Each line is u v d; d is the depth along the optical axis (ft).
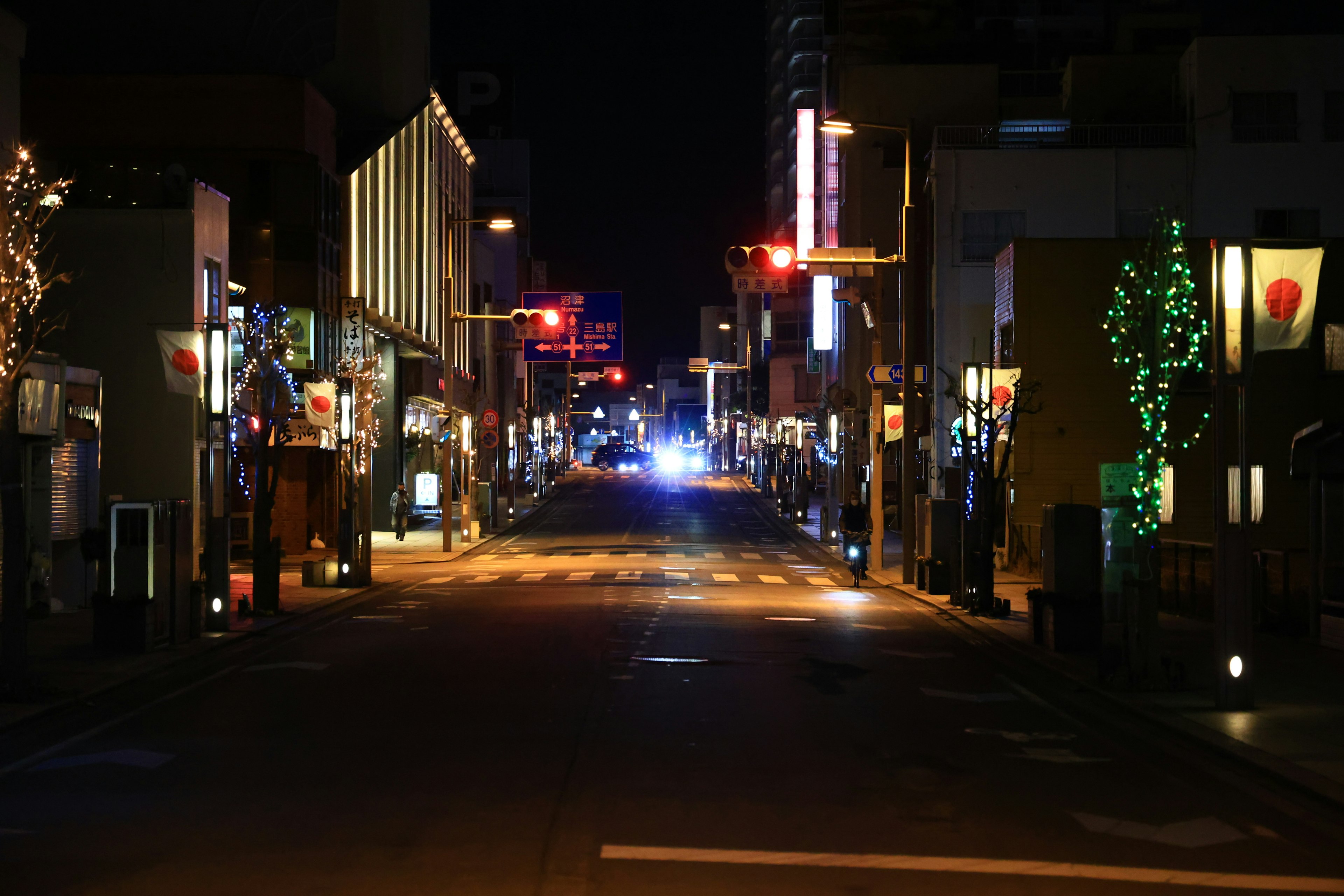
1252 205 158.51
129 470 87.10
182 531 57.11
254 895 21.38
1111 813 27.84
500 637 60.34
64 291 87.51
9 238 49.85
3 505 41.55
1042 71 190.90
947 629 67.31
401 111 165.99
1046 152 155.33
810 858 23.85
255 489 71.41
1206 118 158.92
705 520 187.01
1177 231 127.34
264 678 47.34
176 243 87.81
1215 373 41.19
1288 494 116.88
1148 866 23.77
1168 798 29.43
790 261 84.79
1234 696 40.75
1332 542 60.34
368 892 21.52
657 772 31.17
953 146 162.09
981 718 40.16
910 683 47.42
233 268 123.24
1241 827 26.84
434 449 203.00
